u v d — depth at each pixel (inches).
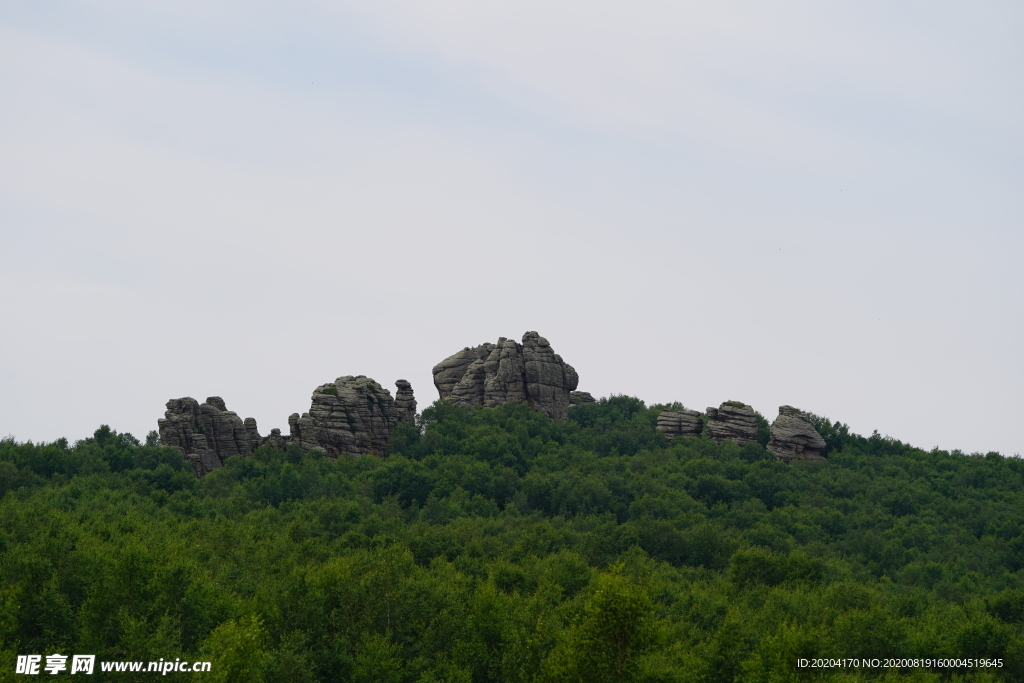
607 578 3120.1
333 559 4215.1
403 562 4202.8
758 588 4638.3
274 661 3085.6
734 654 3336.6
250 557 4377.5
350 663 3351.4
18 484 5364.2
